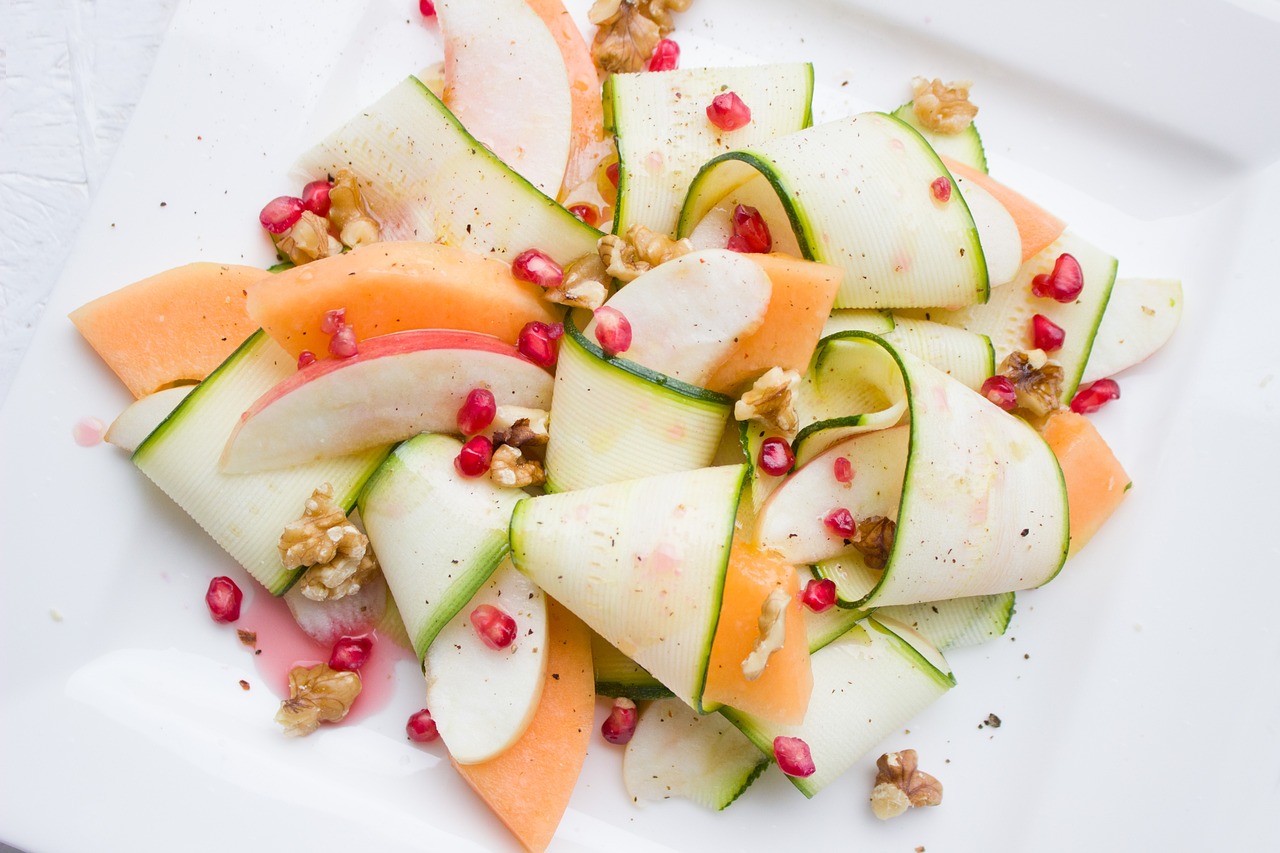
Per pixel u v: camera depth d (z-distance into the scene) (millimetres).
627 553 427
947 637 462
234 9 465
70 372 450
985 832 460
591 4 480
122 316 449
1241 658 459
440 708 439
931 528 436
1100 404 472
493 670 438
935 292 456
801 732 444
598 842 452
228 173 463
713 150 464
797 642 431
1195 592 463
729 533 426
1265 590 460
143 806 442
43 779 441
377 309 440
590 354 439
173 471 442
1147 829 456
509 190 455
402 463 442
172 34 461
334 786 449
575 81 476
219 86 464
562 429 444
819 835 457
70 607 448
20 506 446
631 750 454
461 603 433
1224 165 480
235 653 456
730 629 429
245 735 450
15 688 444
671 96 465
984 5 477
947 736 463
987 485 438
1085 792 459
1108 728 461
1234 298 474
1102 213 483
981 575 445
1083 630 466
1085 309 469
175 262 459
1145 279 476
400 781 451
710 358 442
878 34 484
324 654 457
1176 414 471
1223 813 454
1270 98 474
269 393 437
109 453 451
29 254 481
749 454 448
